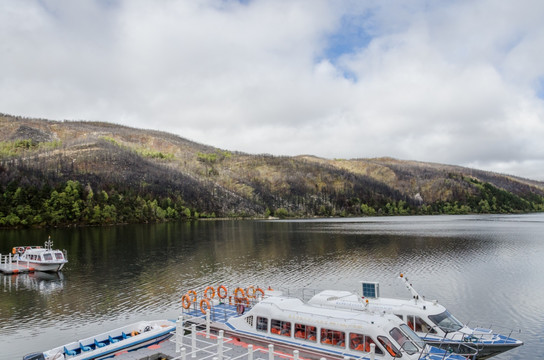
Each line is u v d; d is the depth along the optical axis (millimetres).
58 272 67125
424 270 67875
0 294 51812
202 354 26234
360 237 130750
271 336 27547
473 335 27516
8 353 32094
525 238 121812
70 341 34750
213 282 58750
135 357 26188
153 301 47969
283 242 115875
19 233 143875
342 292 33938
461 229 165375
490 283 57469
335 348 24531
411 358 22500
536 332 37375
